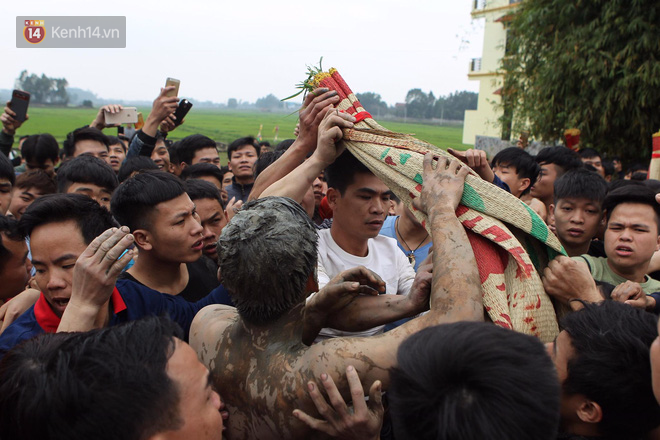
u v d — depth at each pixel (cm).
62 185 371
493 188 164
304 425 135
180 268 272
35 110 8038
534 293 159
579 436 146
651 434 147
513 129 1097
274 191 182
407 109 6731
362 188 224
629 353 136
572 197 326
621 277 279
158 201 235
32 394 109
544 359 110
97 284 176
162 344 119
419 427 106
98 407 106
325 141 188
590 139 902
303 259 137
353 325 155
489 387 102
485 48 2241
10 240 261
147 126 479
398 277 246
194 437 118
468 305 131
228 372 148
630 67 821
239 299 140
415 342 114
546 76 931
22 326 210
